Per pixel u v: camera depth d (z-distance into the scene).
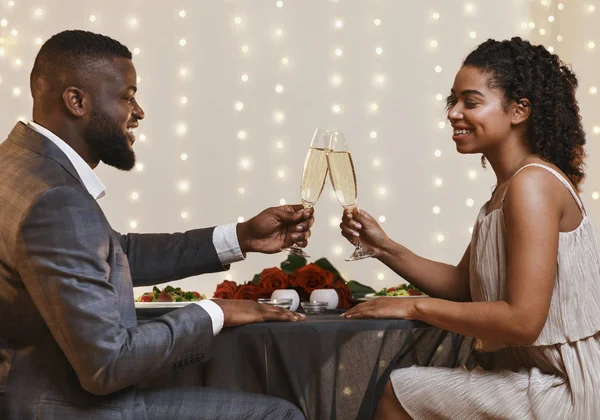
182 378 1.52
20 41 4.11
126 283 1.42
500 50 1.75
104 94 1.52
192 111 4.13
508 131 1.74
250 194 4.11
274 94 4.13
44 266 1.30
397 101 4.12
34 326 1.36
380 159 4.11
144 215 4.10
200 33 4.14
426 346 1.66
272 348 1.49
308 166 1.80
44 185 1.34
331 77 4.13
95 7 4.12
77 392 1.36
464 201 4.09
